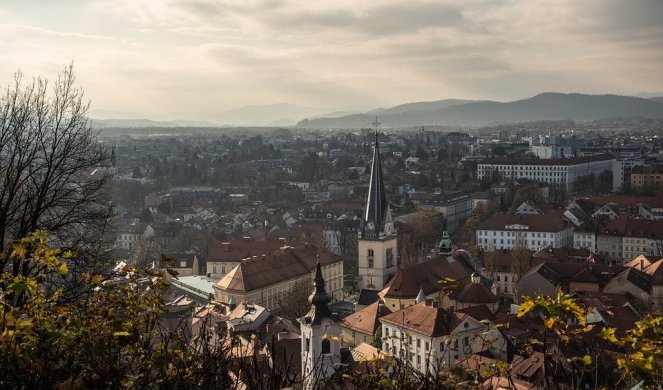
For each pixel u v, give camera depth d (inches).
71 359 839.1
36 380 808.9
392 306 5733.3
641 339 776.9
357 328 4869.6
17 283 839.1
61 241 1732.3
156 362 856.3
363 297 6092.5
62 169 1824.6
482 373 923.4
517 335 3863.2
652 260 6397.6
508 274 7111.2
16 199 1781.5
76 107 1929.1
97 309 936.9
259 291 6279.5
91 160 1945.1
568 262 6491.1
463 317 4089.6
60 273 916.0
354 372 998.4
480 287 5620.1
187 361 881.5
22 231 1631.4
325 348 3068.4
